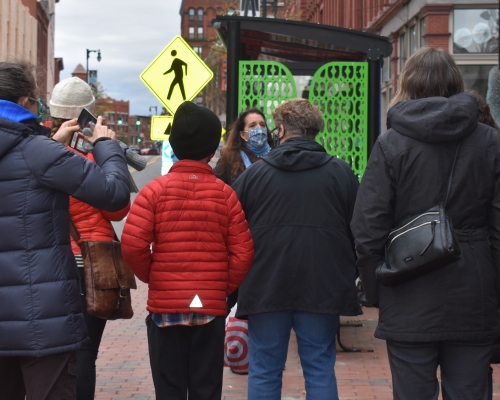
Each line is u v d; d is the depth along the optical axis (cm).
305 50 1066
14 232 337
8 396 366
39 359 341
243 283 423
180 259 375
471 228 354
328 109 928
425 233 339
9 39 4688
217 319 383
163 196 377
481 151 353
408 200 354
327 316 420
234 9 3234
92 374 424
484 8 2234
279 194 419
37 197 341
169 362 383
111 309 410
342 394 555
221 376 391
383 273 349
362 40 908
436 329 343
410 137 353
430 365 352
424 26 2342
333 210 421
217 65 4694
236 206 388
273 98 910
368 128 920
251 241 390
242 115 596
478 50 2244
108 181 352
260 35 975
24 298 333
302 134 436
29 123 355
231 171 596
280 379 429
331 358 424
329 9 4338
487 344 353
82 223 420
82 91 425
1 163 341
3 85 351
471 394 349
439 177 349
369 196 356
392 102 377
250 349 428
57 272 340
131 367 630
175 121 388
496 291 356
